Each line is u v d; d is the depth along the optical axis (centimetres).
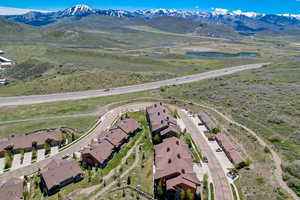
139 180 5169
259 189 4694
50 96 10688
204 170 5506
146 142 6800
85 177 5312
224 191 4825
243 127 7388
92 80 12694
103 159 5725
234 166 5650
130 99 10356
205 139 6931
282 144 6238
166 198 4672
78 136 7138
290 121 7338
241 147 6344
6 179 5209
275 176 4994
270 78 12888
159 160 5506
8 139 6712
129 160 5919
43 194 4769
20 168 5628
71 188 4941
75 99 10350
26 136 6600
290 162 5434
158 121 7369
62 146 6600
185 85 12625
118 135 6719
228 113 8525
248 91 10425
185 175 4838
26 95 10806
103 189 4903
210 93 10769
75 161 5528
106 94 11088
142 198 4653
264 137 6681
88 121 8138
